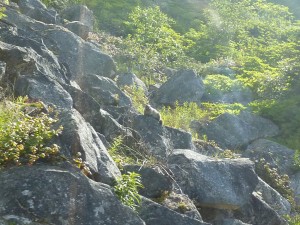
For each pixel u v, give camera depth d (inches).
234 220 426.0
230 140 717.3
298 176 666.2
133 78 757.3
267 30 1390.3
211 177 431.5
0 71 400.2
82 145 313.3
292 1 1806.1
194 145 535.2
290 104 810.8
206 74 991.0
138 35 1041.5
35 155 285.4
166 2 1529.3
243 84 886.4
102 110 464.1
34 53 476.4
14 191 269.4
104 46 884.0
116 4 1300.4
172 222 323.0
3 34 521.0
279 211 528.1
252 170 450.9
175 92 799.7
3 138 287.0
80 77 613.6
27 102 393.4
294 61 925.8
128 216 281.9
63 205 271.4
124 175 314.7
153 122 483.8
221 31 1264.8
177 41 1159.6
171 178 401.4
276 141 768.3
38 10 753.6
